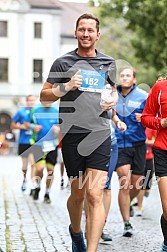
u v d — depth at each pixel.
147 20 39.09
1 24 117.25
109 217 20.89
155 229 18.27
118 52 90.44
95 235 11.31
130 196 18.70
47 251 14.32
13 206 23.36
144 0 38.47
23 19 117.81
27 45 118.06
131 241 16.05
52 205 24.02
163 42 38.91
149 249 14.89
